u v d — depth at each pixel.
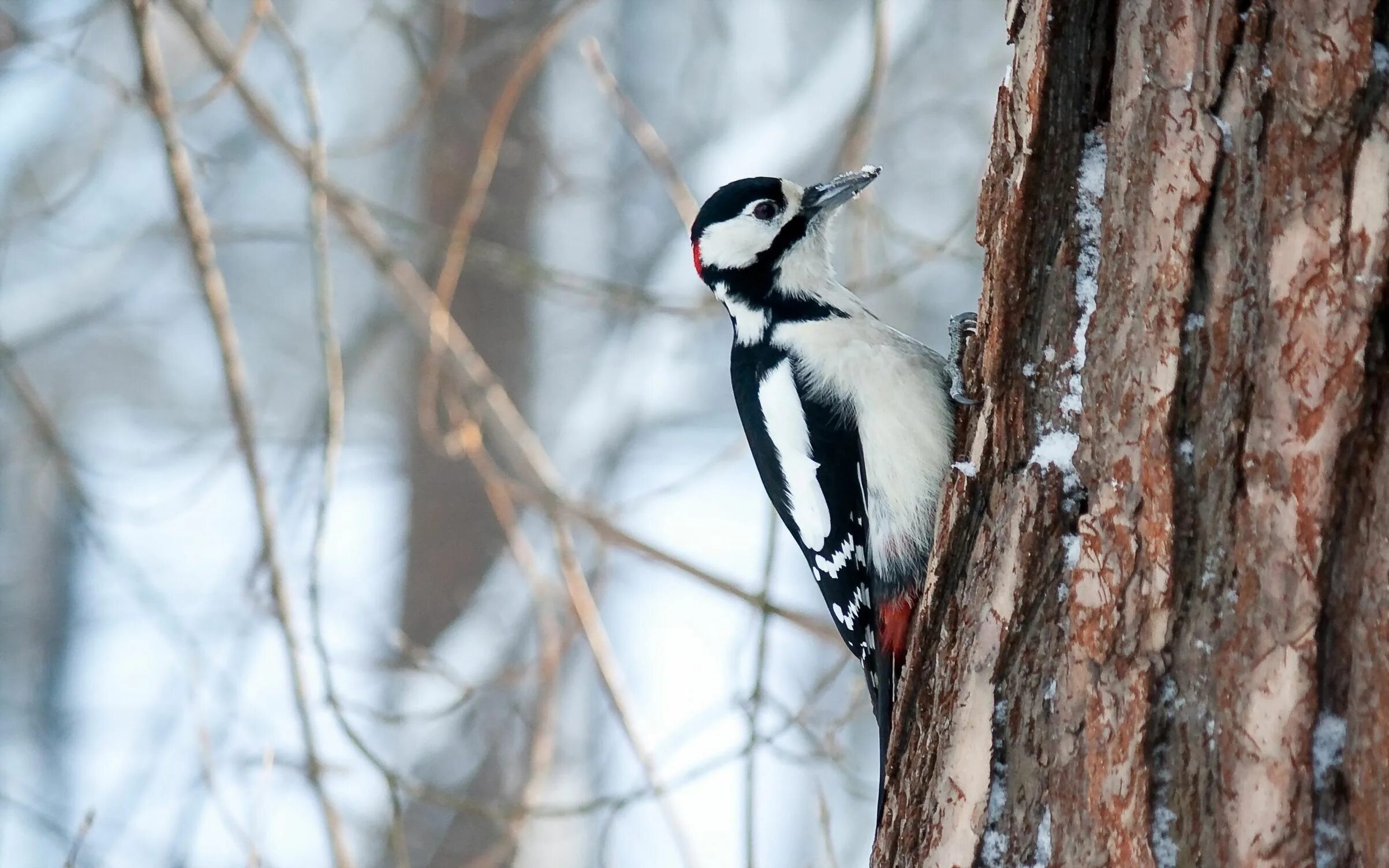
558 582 15.12
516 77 11.41
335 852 9.89
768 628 9.91
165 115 11.09
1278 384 4.97
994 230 6.18
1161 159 5.36
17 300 17.19
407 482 16.75
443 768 14.90
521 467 11.88
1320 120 4.95
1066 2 5.82
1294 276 4.97
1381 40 4.92
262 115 11.38
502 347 16.78
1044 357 5.86
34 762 17.84
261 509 10.97
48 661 20.00
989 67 15.98
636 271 19.64
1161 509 5.20
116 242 15.01
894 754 6.30
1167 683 5.16
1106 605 5.33
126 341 23.36
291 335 23.12
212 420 22.48
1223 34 5.23
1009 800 5.63
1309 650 4.83
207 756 9.31
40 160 19.09
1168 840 5.10
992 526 5.90
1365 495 4.83
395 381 20.56
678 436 19.48
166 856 10.48
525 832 14.00
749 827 9.34
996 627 5.75
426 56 16.89
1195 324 5.20
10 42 13.82
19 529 21.00
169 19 18.64
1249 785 4.90
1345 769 4.77
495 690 15.15
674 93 21.17
